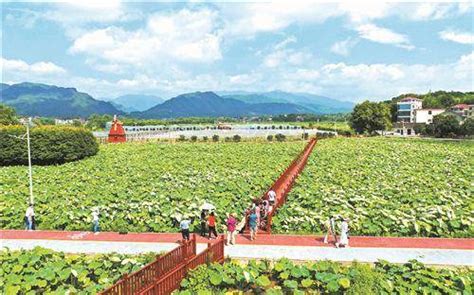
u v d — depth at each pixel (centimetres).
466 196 3036
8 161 5150
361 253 2022
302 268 1730
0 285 1605
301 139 9288
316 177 3919
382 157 5616
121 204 2816
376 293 1556
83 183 3788
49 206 2850
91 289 1578
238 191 3212
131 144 7738
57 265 1742
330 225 2197
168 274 1588
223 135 10862
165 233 2427
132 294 1440
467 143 8044
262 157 5675
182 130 13062
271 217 2464
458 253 2023
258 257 1980
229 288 1669
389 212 2538
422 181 3653
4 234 2447
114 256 1861
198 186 3391
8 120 10025
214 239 2295
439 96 17712
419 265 1748
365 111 11681
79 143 5506
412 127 12812
